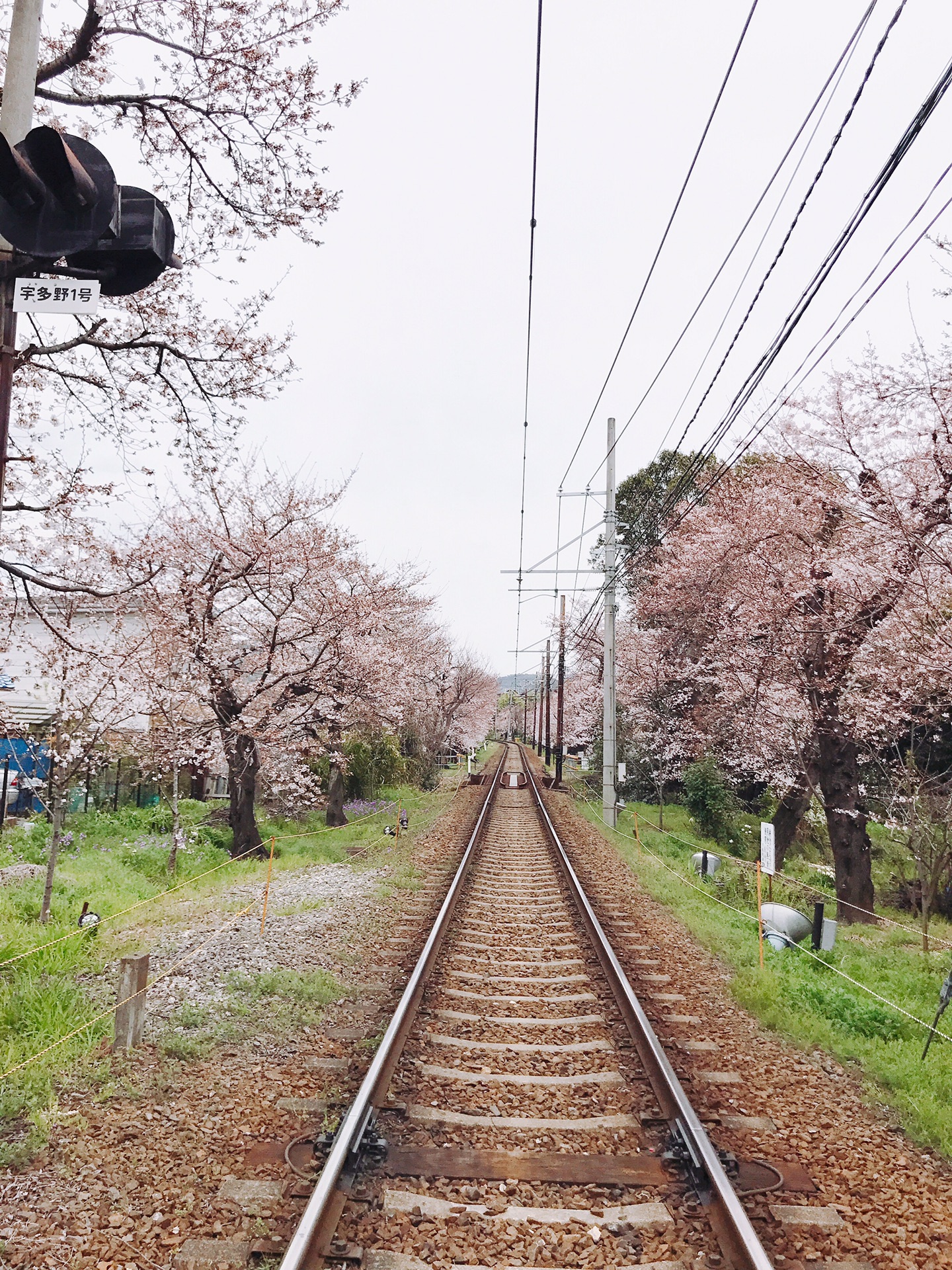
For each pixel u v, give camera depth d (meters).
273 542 14.38
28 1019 6.34
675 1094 4.94
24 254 4.46
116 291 4.79
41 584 8.36
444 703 35.94
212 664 14.04
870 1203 4.24
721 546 16.92
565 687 42.12
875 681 13.33
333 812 19.92
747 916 10.85
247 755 14.98
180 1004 6.67
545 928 9.94
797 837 20.45
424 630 28.02
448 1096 5.19
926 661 10.84
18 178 3.97
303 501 14.82
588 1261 3.63
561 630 35.50
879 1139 4.99
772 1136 4.87
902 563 11.20
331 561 15.80
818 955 9.10
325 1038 6.18
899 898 15.05
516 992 7.49
